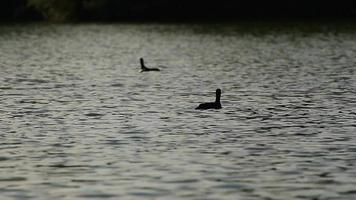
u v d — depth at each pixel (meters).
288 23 140.12
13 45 100.00
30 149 31.16
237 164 28.19
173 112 40.56
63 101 45.50
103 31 125.62
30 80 57.69
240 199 23.61
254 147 31.23
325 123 36.88
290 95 47.31
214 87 51.97
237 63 70.94
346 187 24.86
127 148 31.19
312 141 32.41
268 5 155.75
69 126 36.56
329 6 155.25
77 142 32.53
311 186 25.03
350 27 126.25
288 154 29.86
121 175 26.69
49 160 29.12
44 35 118.38
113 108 42.34
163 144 31.94
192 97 46.84
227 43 98.69
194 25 138.50
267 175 26.53
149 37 111.50
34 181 25.95
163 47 92.94
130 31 124.75
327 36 107.88
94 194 24.30
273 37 108.25
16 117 39.50
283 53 81.94
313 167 27.64
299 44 94.69
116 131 35.03
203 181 25.75
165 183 25.55
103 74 61.88
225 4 155.25
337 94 47.44
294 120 37.78
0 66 70.69
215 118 38.47
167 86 52.84
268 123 36.97
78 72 64.00
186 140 32.75
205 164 28.22
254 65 68.62
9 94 49.16
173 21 150.62
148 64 70.88
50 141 32.81
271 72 62.00
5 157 29.69
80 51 88.56
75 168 27.78
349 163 28.22
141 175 26.64
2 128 36.12
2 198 23.91
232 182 25.61
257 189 24.72
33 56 82.44
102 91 50.34
